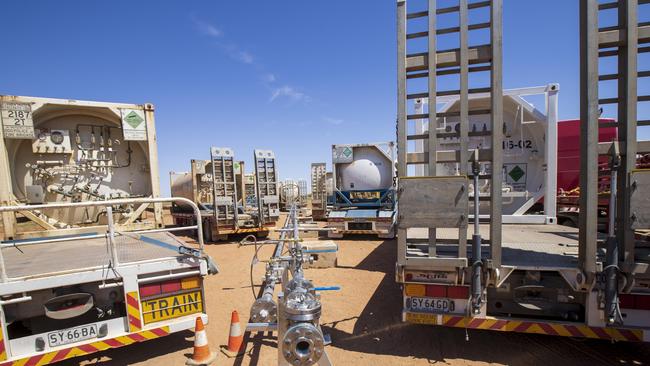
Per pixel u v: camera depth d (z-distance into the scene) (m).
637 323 3.05
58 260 3.85
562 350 3.77
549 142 5.90
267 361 3.72
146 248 4.64
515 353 3.73
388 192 12.04
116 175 6.49
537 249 4.01
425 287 3.51
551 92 5.86
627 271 2.96
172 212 16.83
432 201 3.34
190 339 4.37
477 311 3.30
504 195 6.21
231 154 12.35
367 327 4.54
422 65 3.47
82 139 6.19
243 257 9.61
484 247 4.11
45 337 3.17
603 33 3.04
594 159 3.04
